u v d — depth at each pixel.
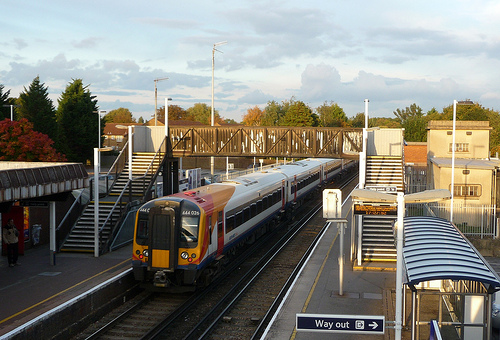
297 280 18.25
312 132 29.22
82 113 62.72
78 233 21.91
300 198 38.16
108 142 88.88
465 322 10.79
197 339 13.80
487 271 10.65
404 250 12.77
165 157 30.16
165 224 16.61
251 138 29.73
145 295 18.02
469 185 30.78
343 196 44.47
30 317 12.81
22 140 33.56
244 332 14.37
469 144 35.72
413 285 11.10
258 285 19.23
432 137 36.34
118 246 22.06
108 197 25.11
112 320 14.95
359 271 19.58
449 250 12.41
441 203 28.45
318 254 22.45
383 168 26.69
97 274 17.31
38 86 57.66
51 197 18.59
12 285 15.97
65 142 61.31
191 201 17.34
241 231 22.62
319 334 12.99
